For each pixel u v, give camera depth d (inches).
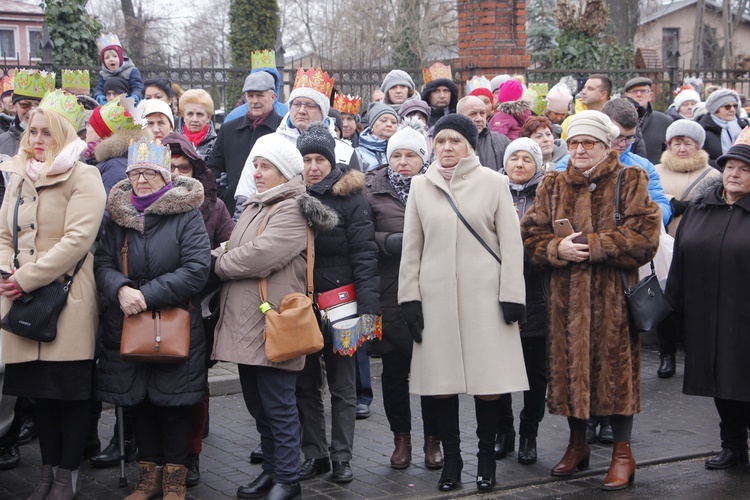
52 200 193.9
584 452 220.4
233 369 307.7
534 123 263.0
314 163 211.2
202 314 210.8
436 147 211.0
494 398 206.1
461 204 205.9
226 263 195.9
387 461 230.5
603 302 209.2
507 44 474.3
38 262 187.9
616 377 208.1
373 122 282.2
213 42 1411.2
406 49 1031.0
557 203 214.8
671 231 312.8
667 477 220.1
